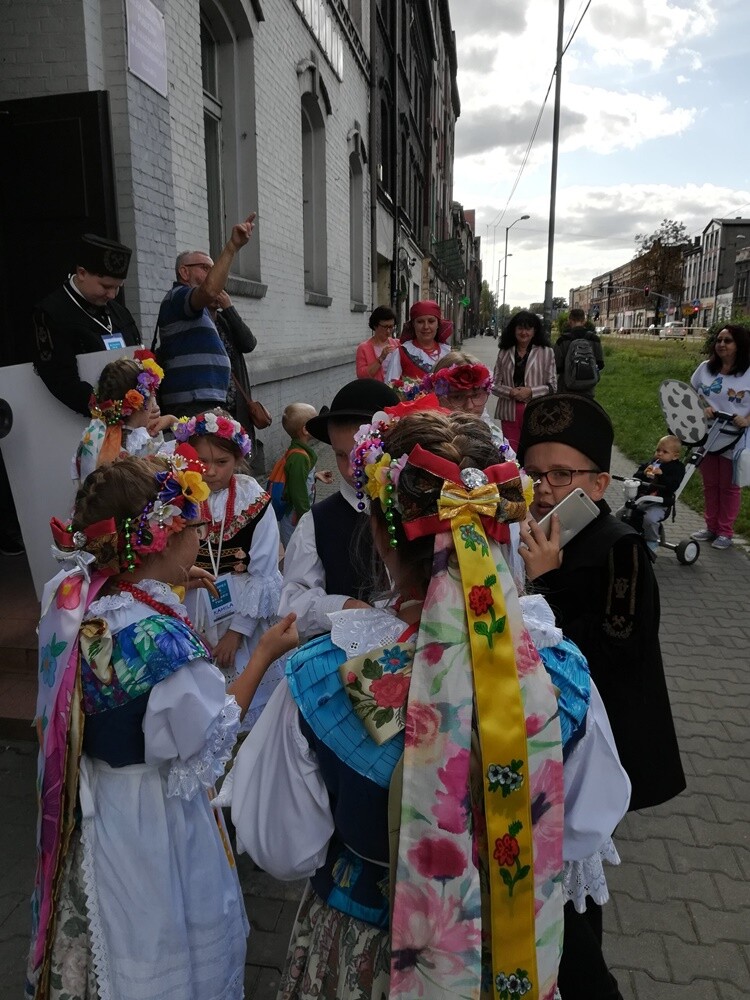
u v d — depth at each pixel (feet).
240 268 26.94
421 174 94.12
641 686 5.81
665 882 8.84
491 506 3.59
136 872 5.30
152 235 17.49
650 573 5.88
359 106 46.16
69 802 5.18
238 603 9.09
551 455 6.59
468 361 9.96
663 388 20.25
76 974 5.36
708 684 13.65
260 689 9.30
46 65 15.58
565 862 4.36
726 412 20.65
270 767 4.06
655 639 5.87
